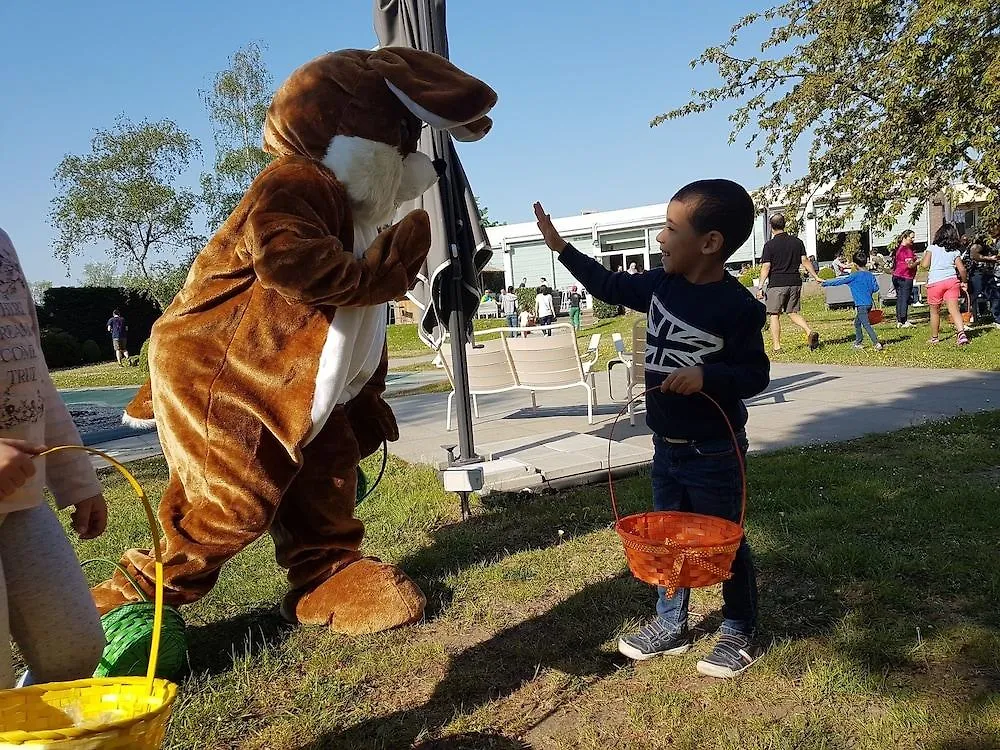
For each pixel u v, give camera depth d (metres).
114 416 13.84
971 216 24.97
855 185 13.25
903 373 9.05
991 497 4.16
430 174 3.23
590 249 39.53
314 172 2.82
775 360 11.05
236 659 3.02
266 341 2.83
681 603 2.88
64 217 31.69
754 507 4.37
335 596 3.31
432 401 10.41
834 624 2.98
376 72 2.94
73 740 1.28
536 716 2.55
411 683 2.80
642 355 7.06
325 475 3.33
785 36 14.24
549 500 4.95
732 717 2.46
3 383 1.90
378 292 2.73
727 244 2.63
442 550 4.15
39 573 1.98
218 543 2.90
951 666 2.64
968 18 11.43
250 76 30.81
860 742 2.26
